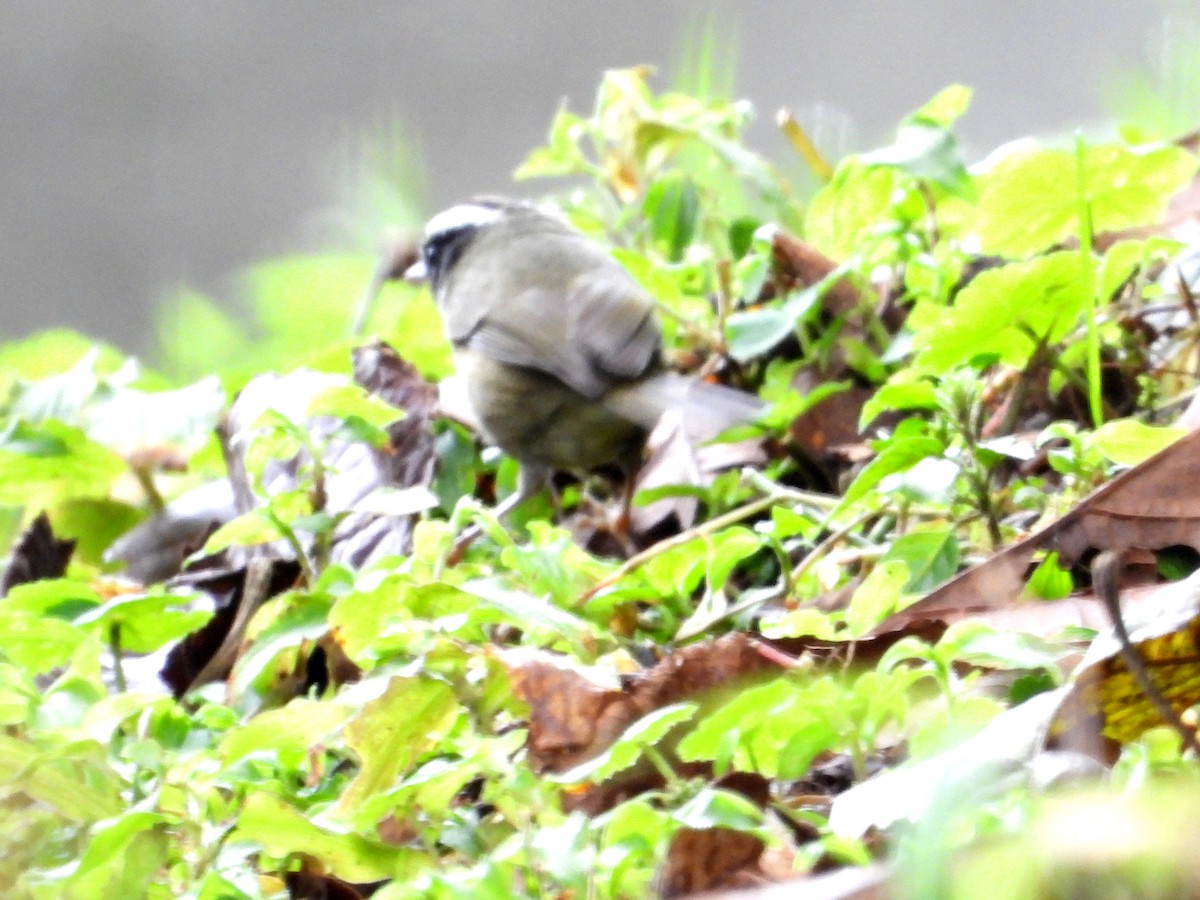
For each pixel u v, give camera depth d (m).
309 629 5.59
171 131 28.56
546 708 4.95
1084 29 23.86
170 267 26.47
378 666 5.30
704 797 4.07
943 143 7.17
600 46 28.25
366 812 4.47
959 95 8.16
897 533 6.64
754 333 7.68
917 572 5.74
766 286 8.93
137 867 4.43
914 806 3.76
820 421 7.68
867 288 8.13
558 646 5.93
